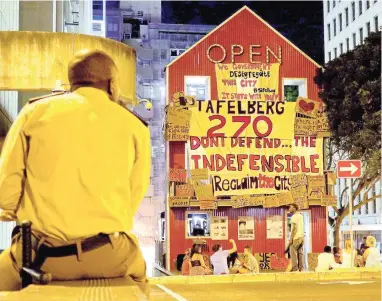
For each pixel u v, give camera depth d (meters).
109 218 2.92
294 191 26.67
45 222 2.87
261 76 27.19
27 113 2.98
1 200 2.93
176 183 26.33
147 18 75.00
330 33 77.56
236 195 26.42
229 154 26.45
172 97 26.59
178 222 26.39
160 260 30.27
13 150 2.94
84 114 3.00
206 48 27.05
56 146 2.92
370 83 26.77
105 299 2.22
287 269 19.61
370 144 27.27
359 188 31.91
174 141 26.62
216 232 26.56
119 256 2.98
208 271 17.30
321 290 3.76
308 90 27.62
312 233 27.02
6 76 14.32
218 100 26.55
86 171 2.92
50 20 20.72
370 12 66.31
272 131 26.73
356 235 53.00
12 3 19.08
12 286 3.02
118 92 3.24
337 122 27.88
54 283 2.78
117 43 15.28
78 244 2.88
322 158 27.06
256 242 26.69
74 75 3.15
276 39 27.50
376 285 4.16
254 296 3.31
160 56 71.31
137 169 3.18
